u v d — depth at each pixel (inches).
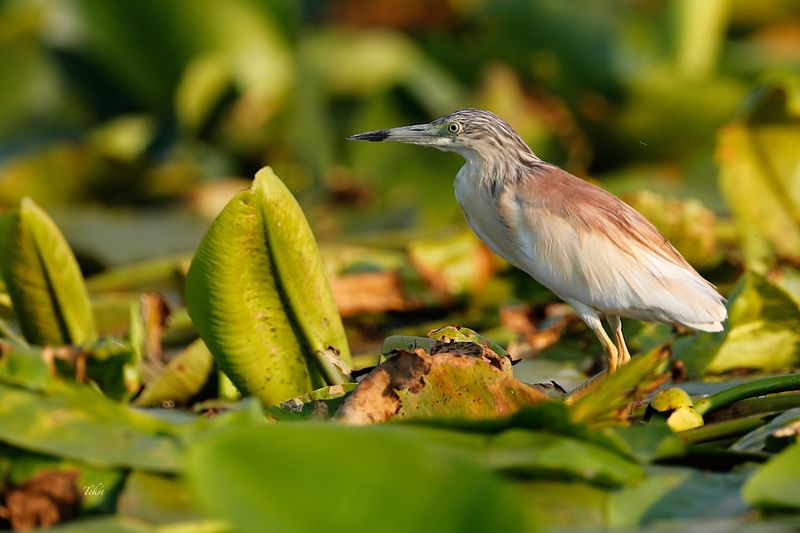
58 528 234.7
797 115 499.5
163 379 385.1
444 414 314.5
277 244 341.1
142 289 567.8
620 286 402.0
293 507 215.6
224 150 727.7
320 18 793.6
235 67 703.7
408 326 516.7
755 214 515.8
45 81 733.9
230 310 347.3
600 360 445.7
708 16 708.7
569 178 426.3
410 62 719.7
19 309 377.7
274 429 224.2
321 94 714.2
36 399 274.2
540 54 703.1
